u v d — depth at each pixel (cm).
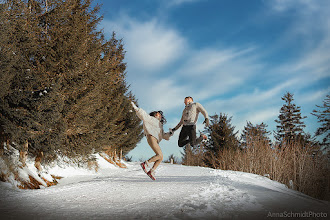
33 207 415
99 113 1231
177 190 563
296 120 3922
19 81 877
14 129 808
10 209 400
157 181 793
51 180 1020
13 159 878
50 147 962
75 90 1047
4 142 901
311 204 475
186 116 593
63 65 1030
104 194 539
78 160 1248
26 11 955
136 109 618
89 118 1155
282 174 1152
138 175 1079
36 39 1002
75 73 1042
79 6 1220
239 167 1344
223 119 2812
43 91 859
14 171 803
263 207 413
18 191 691
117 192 561
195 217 340
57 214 360
